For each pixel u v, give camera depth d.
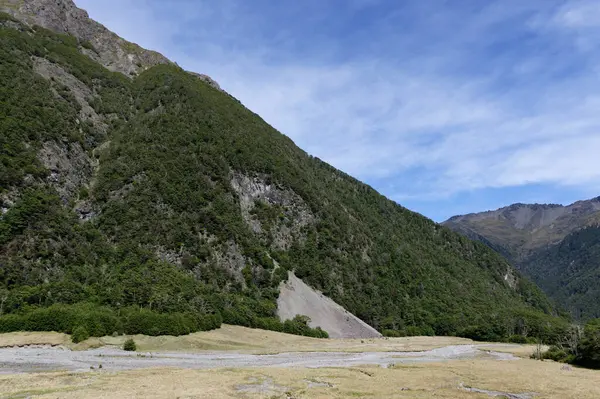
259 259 129.00
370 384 44.81
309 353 78.88
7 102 120.19
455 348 103.19
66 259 95.06
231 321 98.19
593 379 54.12
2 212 93.50
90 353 62.47
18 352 60.28
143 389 37.00
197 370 50.38
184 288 98.25
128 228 111.94
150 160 134.88
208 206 132.50
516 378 52.38
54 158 118.62
